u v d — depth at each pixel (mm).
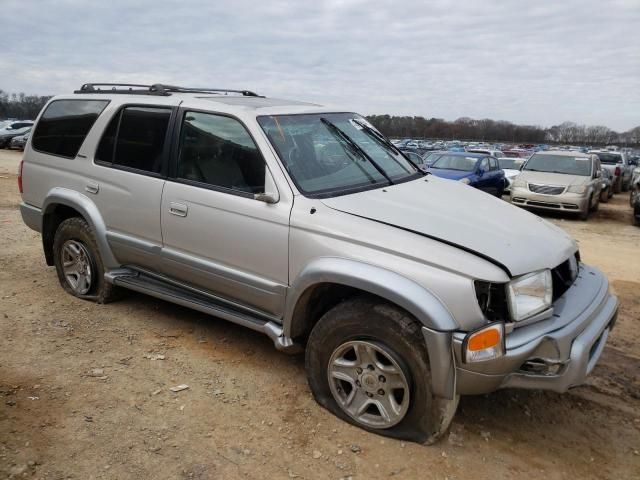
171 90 4645
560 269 3293
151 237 4191
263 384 3664
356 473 2824
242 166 3688
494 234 3141
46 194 5004
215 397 3480
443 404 2900
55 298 5023
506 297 2826
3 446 2898
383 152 4395
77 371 3727
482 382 2807
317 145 3885
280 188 3463
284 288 3443
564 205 12484
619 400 3664
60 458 2836
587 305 3186
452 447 3061
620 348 4492
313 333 3295
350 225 3176
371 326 3002
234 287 3729
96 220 4547
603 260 8062
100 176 4523
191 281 4062
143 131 4305
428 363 2877
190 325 4566
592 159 13859
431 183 4164
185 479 2729
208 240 3801
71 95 5035
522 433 3244
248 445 3012
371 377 3088
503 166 20562
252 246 3559
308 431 3154
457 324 2793
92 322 4535
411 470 2859
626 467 2975
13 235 7434
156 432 3090
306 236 3289
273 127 3758
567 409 3527
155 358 3963
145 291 4363
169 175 4059
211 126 3898
